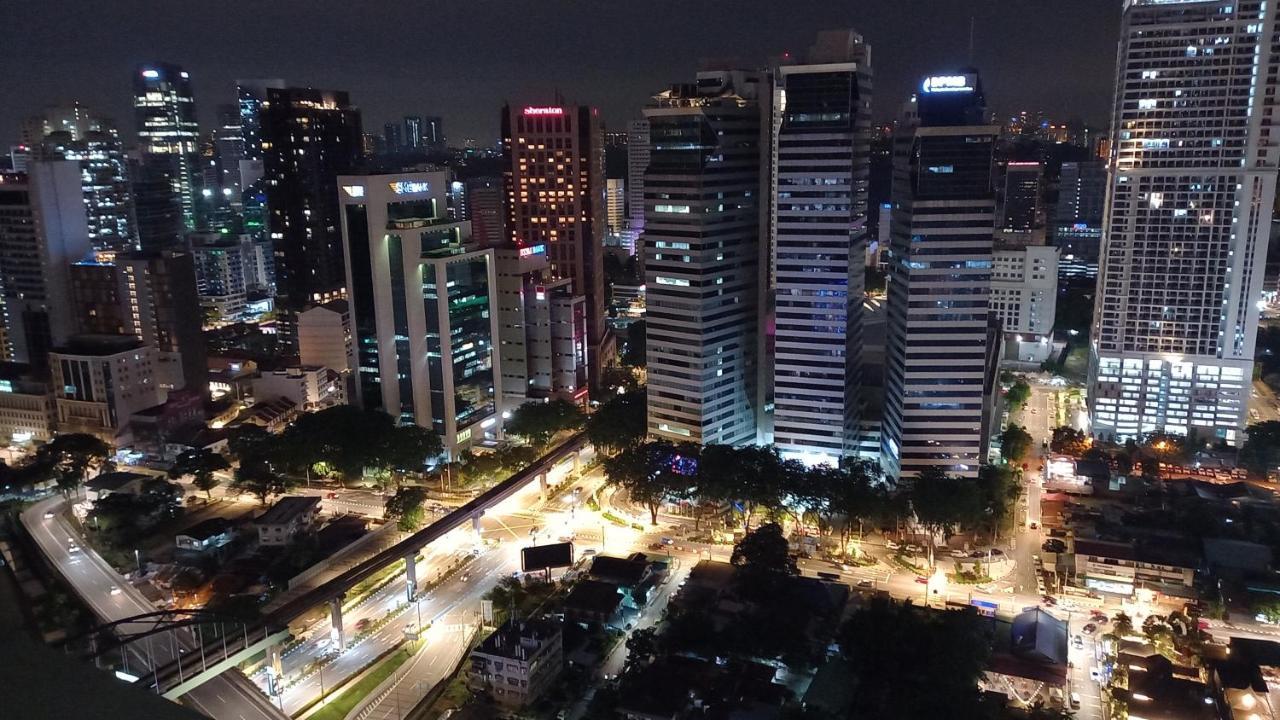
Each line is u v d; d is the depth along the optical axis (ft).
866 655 651.25
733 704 621.31
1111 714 628.69
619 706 618.44
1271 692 615.98
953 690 601.62
